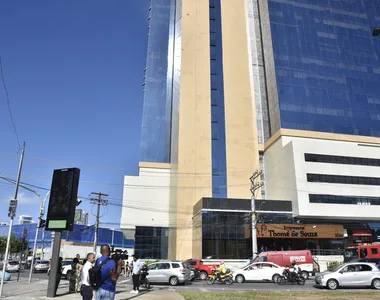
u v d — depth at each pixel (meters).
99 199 47.25
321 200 46.16
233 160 53.66
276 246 43.12
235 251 42.19
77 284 16.67
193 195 50.88
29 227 87.94
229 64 59.56
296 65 57.44
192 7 62.31
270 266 25.95
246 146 55.00
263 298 15.03
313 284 23.69
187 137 53.53
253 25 66.94
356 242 45.16
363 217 46.78
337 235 43.03
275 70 56.47
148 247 55.44
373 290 19.56
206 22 61.62
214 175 52.34
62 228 15.30
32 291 16.94
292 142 48.00
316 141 48.75
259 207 45.41
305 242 43.97
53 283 14.48
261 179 55.69
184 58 58.16
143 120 63.84
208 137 54.12
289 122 53.12
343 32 62.75
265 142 57.22
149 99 65.44
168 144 62.19
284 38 59.38
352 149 49.69
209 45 60.00
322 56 59.38
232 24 62.75
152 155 61.41
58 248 15.21
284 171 49.72
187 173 51.75
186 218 49.62
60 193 16.09
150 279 23.11
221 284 23.89
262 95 60.91
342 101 56.53
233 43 61.28
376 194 48.28
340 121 54.97
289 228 42.62
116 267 6.99
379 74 60.66
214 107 56.19
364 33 63.75
